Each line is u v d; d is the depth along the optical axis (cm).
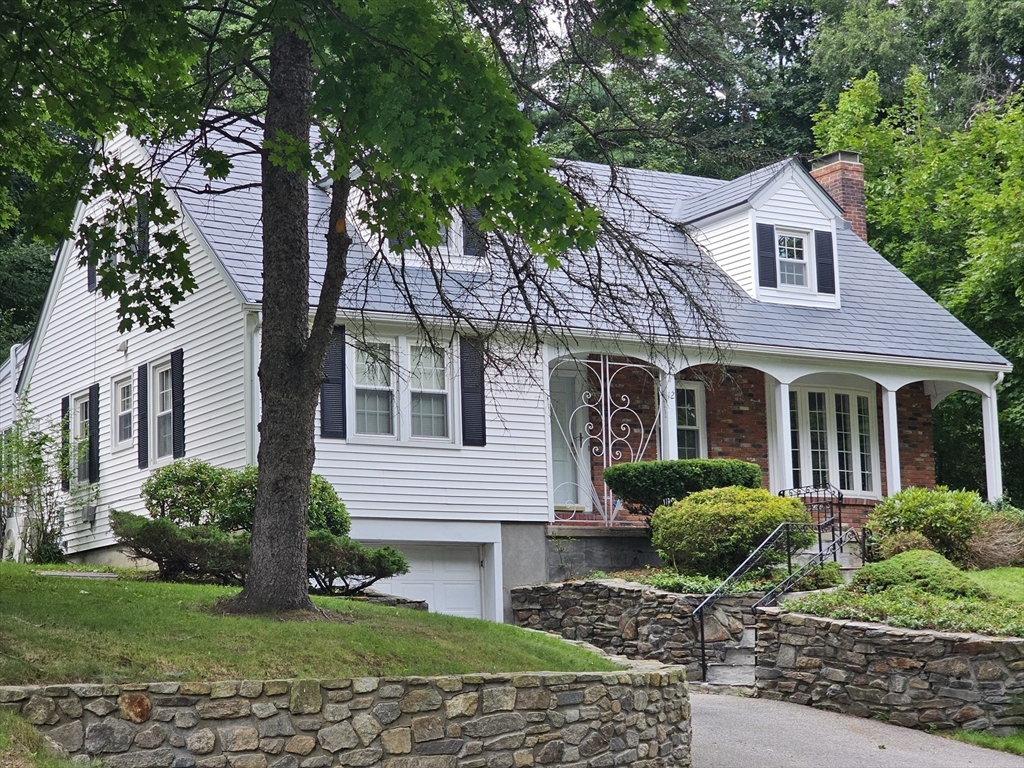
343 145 1086
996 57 3997
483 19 1202
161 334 2194
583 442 2345
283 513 1229
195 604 1230
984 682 1409
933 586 1673
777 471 2517
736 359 2342
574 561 2175
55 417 2567
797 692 1570
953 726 1420
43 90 1251
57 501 2455
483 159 973
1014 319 3102
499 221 1123
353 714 1002
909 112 3847
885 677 1482
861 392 2659
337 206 1241
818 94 4112
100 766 872
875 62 4034
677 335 1350
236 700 952
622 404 2402
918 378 2525
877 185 3538
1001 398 3209
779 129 4050
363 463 2008
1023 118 3206
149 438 2202
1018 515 2122
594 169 2645
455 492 2086
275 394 1248
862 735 1404
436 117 970
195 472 1702
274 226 1273
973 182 3284
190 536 1525
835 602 1619
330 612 1252
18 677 902
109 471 2341
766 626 1622
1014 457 3419
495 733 1075
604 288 1359
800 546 1919
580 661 1268
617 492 2162
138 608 1156
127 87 1224
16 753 828
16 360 2869
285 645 1067
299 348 1258
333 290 1247
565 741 1121
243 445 1931
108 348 2373
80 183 1288
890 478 2467
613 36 1130
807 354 2381
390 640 1141
